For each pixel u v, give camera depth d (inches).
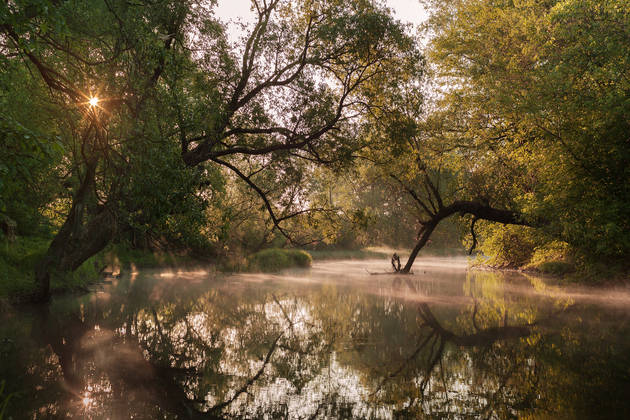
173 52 340.2
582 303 562.9
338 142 600.7
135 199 310.2
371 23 528.4
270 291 662.5
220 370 275.1
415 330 397.4
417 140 824.9
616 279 658.2
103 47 325.7
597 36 506.0
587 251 641.6
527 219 644.7
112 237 468.1
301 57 557.9
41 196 436.1
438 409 210.1
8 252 526.9
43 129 356.2
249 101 545.3
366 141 622.2
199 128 417.4
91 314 441.4
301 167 643.5
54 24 198.8
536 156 634.2
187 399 223.9
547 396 225.9
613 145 536.1
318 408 213.2
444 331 393.7
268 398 227.0
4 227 524.1
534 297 620.1
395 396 229.3
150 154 304.3
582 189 564.1
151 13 331.0
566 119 561.6
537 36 596.1
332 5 556.7
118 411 205.0
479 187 827.4
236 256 1066.7
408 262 1006.4
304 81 554.3
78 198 422.6
